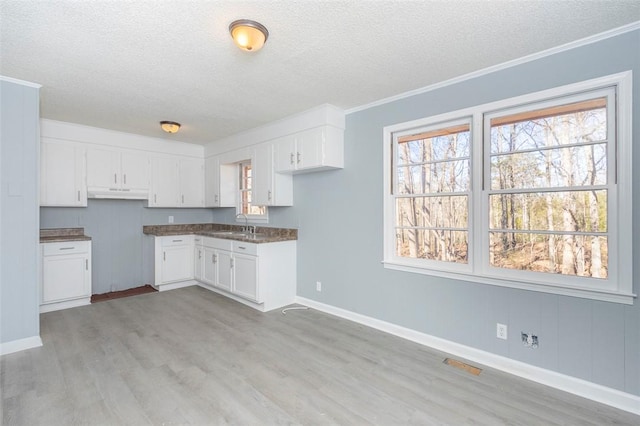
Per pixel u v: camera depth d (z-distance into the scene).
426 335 2.91
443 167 2.89
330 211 3.74
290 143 3.79
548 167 2.33
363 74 2.62
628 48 1.98
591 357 2.11
